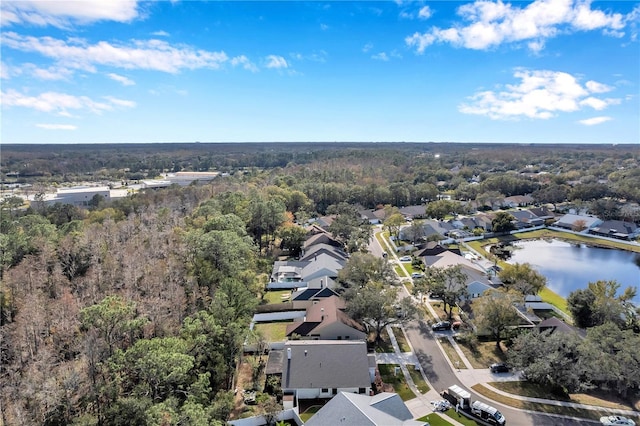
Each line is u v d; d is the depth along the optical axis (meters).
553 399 43.75
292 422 40.59
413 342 56.66
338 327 55.12
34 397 34.97
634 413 41.50
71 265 69.12
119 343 43.59
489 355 52.97
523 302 62.84
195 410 33.53
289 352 46.25
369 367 46.94
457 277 62.34
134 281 59.78
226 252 66.88
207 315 46.44
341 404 35.56
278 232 100.50
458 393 42.66
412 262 91.88
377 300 55.12
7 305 55.03
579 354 43.69
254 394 44.28
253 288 65.88
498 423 39.16
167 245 78.31
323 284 72.56
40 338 46.19
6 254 67.94
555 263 97.31
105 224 88.94
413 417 38.34
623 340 45.34
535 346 45.12
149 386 37.09
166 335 47.16
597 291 63.84
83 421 32.25
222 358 44.44
